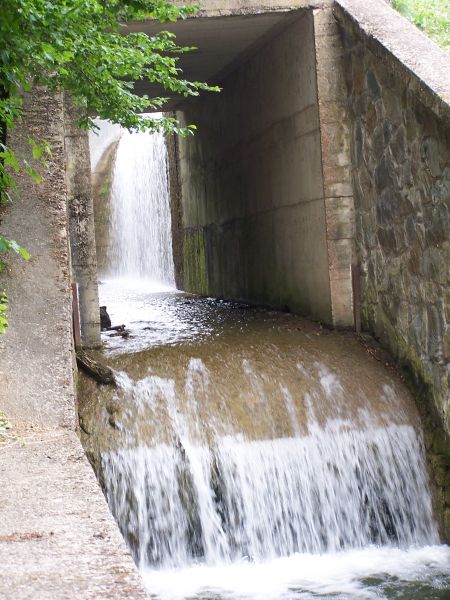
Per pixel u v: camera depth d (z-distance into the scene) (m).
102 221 22.44
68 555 3.54
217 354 9.07
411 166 8.45
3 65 6.15
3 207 7.59
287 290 11.25
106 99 7.20
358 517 7.95
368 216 9.51
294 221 10.81
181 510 7.46
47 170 7.80
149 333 10.39
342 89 9.78
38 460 5.34
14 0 5.59
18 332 7.02
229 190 13.60
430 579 7.06
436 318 8.25
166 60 7.18
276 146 11.27
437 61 8.28
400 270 8.89
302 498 7.81
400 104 8.54
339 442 8.12
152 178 19.03
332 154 9.80
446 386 8.18
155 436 7.77
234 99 12.96
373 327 9.60
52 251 7.45
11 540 3.75
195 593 6.73
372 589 6.83
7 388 6.65
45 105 8.04
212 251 14.84
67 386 6.69
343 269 9.84
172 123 7.60
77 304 9.18
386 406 8.55
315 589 6.83
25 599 3.05
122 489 7.44
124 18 7.11
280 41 10.77
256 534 7.59
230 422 8.05
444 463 8.32
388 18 9.23
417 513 8.16
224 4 9.53
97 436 7.72
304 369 8.84
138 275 20.45
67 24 6.18
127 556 3.52
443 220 7.94
